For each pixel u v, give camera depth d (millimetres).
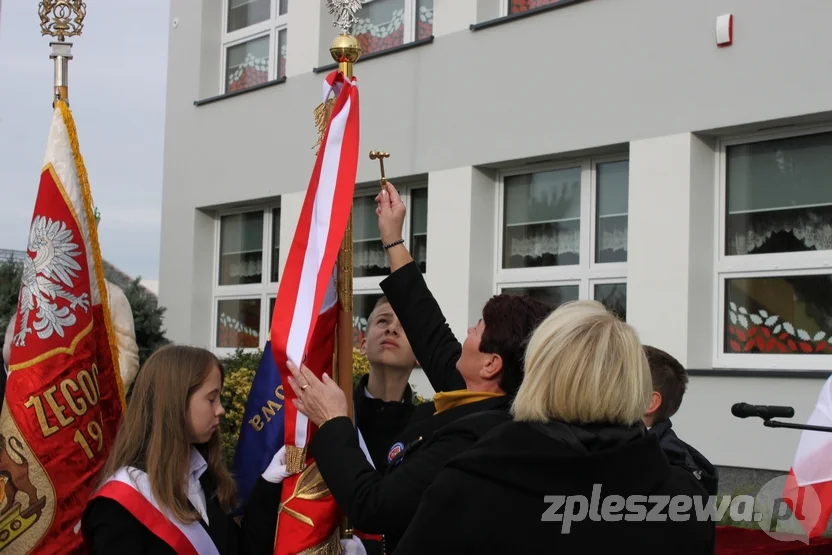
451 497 1938
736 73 5996
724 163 6297
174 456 2529
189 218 9953
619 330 2049
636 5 6492
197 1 10047
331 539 2650
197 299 9906
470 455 1967
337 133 2742
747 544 3488
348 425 2404
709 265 6281
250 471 3141
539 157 7066
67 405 3115
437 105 7703
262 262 9539
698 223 6223
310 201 2729
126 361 3791
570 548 1915
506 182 7543
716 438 5941
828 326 5820
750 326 6156
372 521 2178
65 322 3170
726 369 5934
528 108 7098
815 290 5883
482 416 2215
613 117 6598
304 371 2529
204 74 9992
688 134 6203
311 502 2623
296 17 8984
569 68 6859
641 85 6453
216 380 2658
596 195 6977
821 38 5637
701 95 6152
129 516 2471
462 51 7551
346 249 2775
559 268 7117
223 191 9602
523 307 2441
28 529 3012
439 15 7730
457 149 7543
